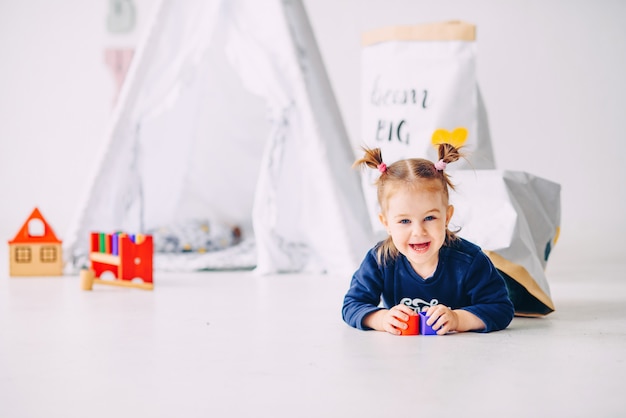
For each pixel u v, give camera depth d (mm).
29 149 6855
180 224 4887
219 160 5023
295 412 1489
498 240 2529
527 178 2760
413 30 3549
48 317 2574
